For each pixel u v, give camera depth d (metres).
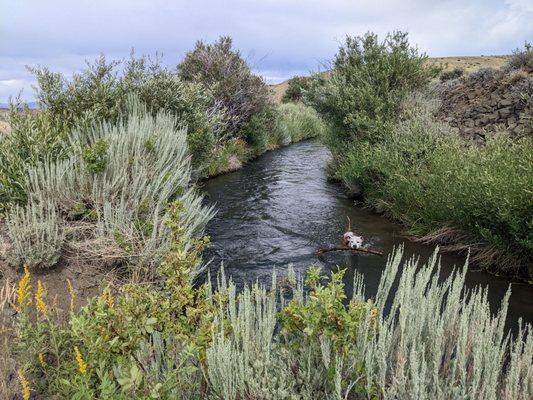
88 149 5.21
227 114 14.82
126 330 2.43
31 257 3.91
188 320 2.63
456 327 2.60
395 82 11.25
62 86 7.62
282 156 17.06
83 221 4.85
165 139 6.65
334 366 2.23
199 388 2.50
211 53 15.73
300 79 37.00
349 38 12.01
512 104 9.46
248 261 5.78
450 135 8.44
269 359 2.43
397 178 7.56
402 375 2.11
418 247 6.33
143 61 9.66
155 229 4.37
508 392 2.09
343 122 10.85
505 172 5.71
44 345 2.74
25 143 5.50
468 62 47.50
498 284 5.00
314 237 6.81
